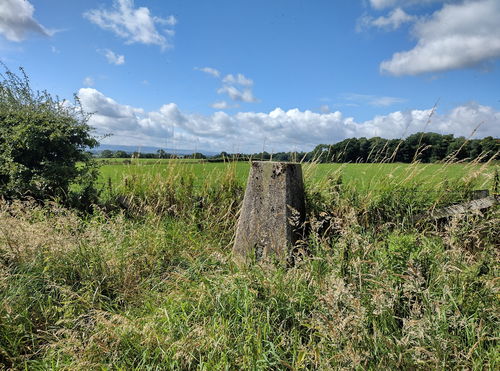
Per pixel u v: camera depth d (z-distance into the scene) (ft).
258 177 15.01
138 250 14.93
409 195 17.56
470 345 7.84
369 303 8.59
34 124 21.67
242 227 15.20
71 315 10.77
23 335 10.74
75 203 21.49
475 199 17.48
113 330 9.55
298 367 7.75
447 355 7.34
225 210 19.58
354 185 18.54
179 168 22.95
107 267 13.47
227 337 9.00
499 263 10.32
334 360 7.44
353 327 7.53
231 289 10.72
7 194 21.17
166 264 14.83
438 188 17.99
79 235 15.33
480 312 8.53
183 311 10.17
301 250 12.40
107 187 23.57
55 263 13.38
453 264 9.88
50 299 11.79
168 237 16.71
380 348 7.66
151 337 9.16
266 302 10.00
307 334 9.25
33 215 17.89
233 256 14.28
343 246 10.74
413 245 11.43
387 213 16.66
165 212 19.98
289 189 14.47
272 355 8.68
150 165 24.52
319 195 17.84
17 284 12.30
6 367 9.82
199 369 8.37
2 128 21.58
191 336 8.97
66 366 8.92
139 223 19.26
